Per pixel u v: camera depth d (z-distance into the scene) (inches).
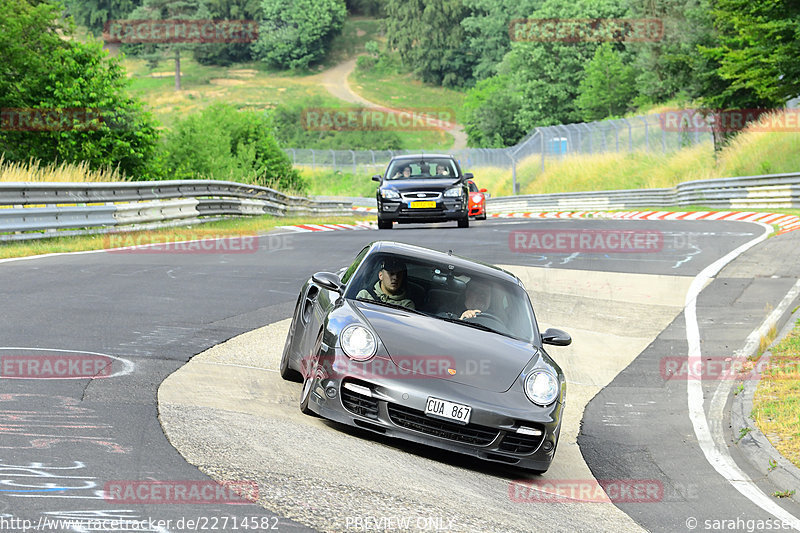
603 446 940.0
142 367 896.3
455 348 786.2
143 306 1274.6
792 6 3929.6
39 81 3518.7
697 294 1724.9
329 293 876.6
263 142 5388.8
